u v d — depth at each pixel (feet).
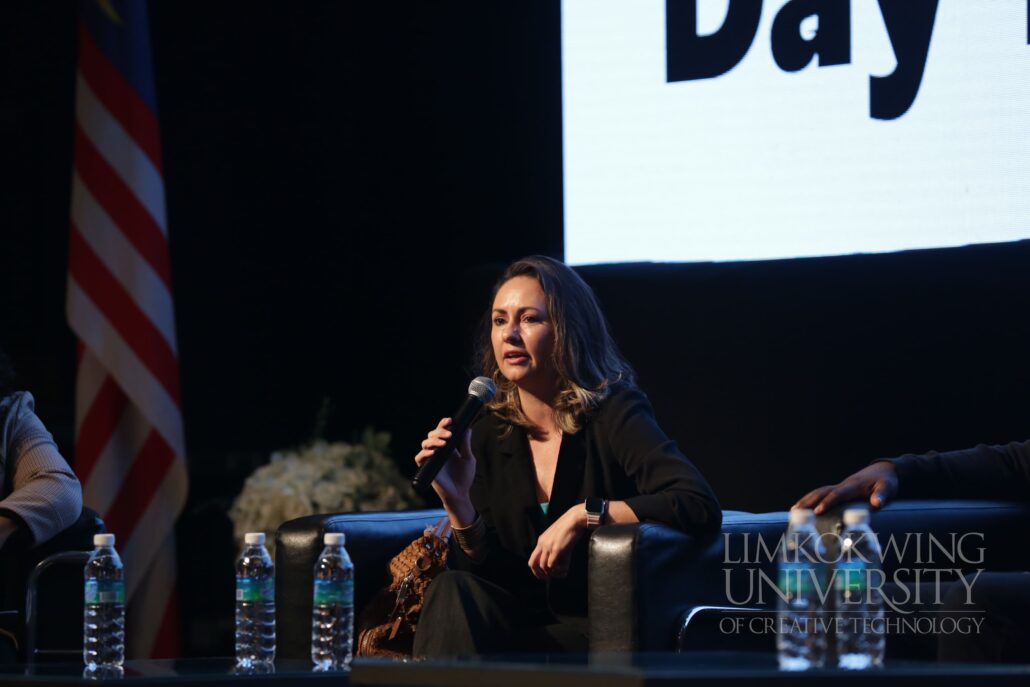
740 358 35.12
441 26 50.39
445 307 50.65
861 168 35.50
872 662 22.94
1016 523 29.22
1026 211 33.32
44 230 55.57
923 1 34.68
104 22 46.75
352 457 42.39
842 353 33.76
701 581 26.63
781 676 18.06
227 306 54.65
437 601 25.79
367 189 52.31
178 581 53.52
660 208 38.37
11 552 30.37
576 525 26.86
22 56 55.31
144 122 46.80
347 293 52.80
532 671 18.62
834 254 35.42
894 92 35.06
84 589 30.19
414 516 31.01
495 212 49.37
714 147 37.73
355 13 52.24
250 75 54.13
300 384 53.67
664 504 26.58
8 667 25.05
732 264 35.58
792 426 34.22
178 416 46.01
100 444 45.39
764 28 37.11
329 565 28.19
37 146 55.52
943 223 34.32
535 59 47.98
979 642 24.71
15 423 32.22
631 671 17.83
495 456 30.22
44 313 55.47
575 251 39.50
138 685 21.71
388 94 51.75
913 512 28.25
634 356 36.45
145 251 46.06
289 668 24.59
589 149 39.50
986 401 31.86
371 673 19.99
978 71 34.04
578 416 29.30
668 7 38.55
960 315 32.35
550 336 29.63
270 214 54.08
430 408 50.88
